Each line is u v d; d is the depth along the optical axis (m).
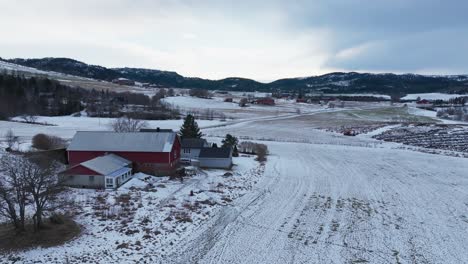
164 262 20.95
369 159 56.50
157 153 41.72
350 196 36.00
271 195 35.56
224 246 23.56
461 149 67.25
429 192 37.94
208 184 38.12
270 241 24.67
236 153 56.66
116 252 21.61
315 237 25.64
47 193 23.56
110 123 78.38
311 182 41.19
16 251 20.66
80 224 25.22
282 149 65.69
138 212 28.23
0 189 22.11
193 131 60.56
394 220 29.47
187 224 26.70
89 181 35.22
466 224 28.88
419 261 22.44
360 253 23.33
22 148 47.88
